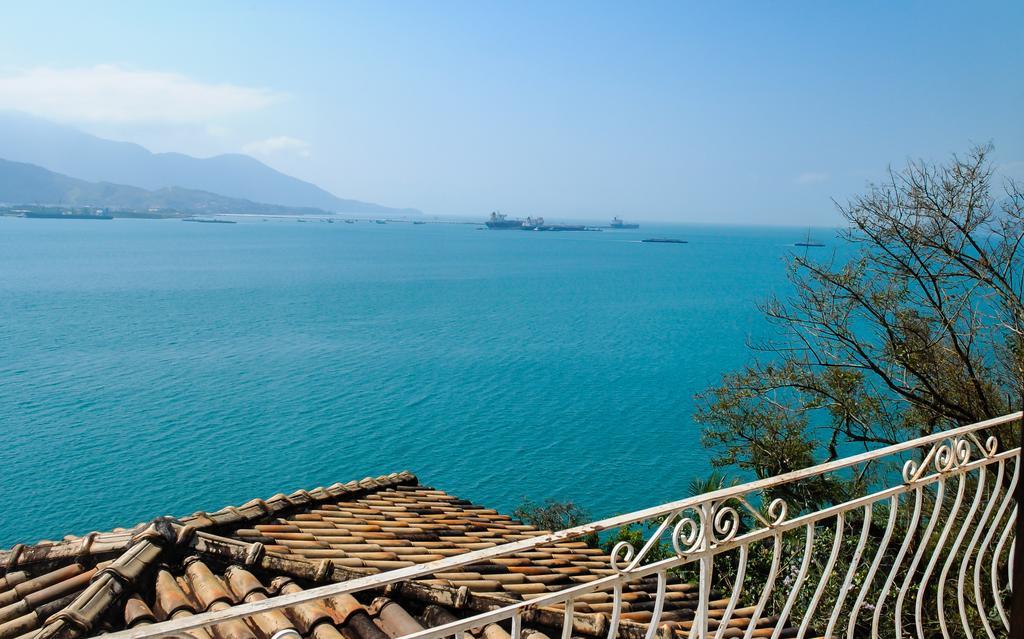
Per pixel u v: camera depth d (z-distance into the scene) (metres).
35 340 82.50
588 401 60.72
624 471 44.22
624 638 4.72
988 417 14.71
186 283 146.00
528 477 43.28
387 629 4.43
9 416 52.16
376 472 43.44
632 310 117.56
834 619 3.23
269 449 47.06
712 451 47.78
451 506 9.17
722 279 171.25
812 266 17.08
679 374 70.88
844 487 20.88
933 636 9.17
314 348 82.38
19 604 4.65
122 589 4.55
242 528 6.23
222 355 76.75
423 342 87.50
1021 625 2.81
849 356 17.69
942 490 3.40
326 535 6.64
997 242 14.40
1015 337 14.11
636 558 2.51
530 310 117.12
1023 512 2.84
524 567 6.56
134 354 75.88
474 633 4.52
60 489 39.34
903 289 16.02
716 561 16.12
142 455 45.06
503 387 65.44
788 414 22.47
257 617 4.33
